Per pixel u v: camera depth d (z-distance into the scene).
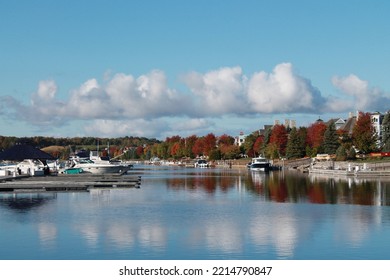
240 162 197.62
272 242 29.30
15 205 47.25
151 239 30.23
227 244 28.83
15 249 27.72
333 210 43.31
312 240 29.75
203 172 140.25
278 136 177.00
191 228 34.03
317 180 90.88
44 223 36.16
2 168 112.94
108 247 28.16
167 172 142.12
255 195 59.00
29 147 98.38
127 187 71.81
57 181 78.12
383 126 137.38
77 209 44.34
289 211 42.84
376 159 126.50
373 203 49.03
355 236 30.83
